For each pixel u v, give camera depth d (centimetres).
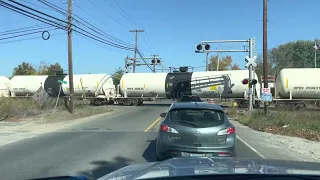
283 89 3441
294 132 1619
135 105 4366
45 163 905
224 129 816
